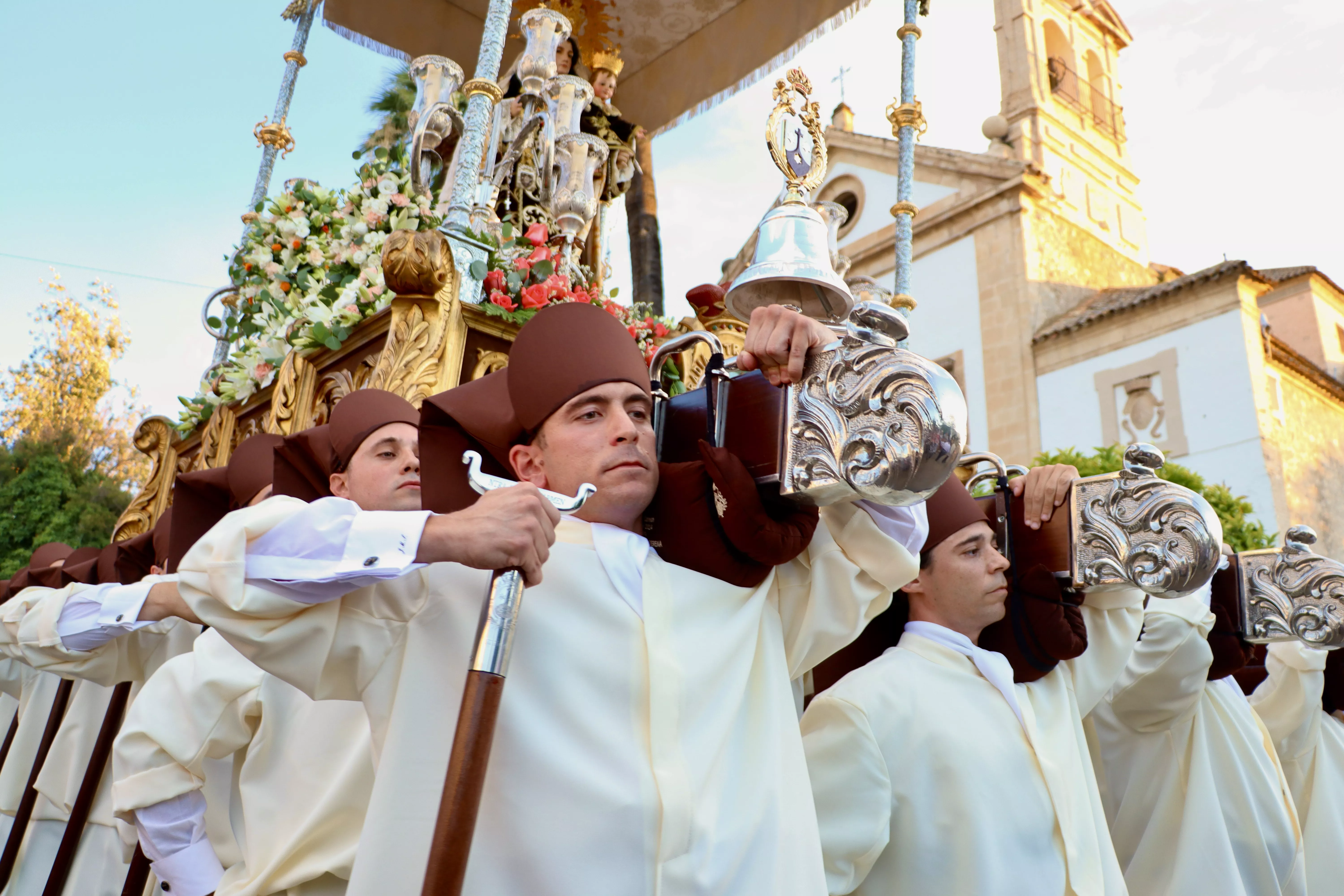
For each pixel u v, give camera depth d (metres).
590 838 1.59
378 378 3.08
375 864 1.60
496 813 1.62
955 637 2.72
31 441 19.58
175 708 2.21
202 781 2.21
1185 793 3.38
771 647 1.99
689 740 1.72
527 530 1.50
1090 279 20.00
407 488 2.63
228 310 5.38
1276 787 3.62
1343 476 17.97
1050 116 20.98
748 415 1.88
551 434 1.88
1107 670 3.01
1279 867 3.52
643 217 10.69
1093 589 2.69
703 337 1.99
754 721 1.89
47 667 2.45
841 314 2.30
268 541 1.56
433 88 4.57
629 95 7.83
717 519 1.85
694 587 1.86
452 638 1.72
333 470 2.76
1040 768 2.59
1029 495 2.81
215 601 1.56
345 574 1.53
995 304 19.19
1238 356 16.47
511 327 3.28
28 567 4.46
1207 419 16.56
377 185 4.52
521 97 4.83
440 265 3.09
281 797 2.22
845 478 1.67
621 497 1.84
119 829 2.61
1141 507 2.58
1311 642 3.43
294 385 3.82
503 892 1.58
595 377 1.86
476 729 1.41
